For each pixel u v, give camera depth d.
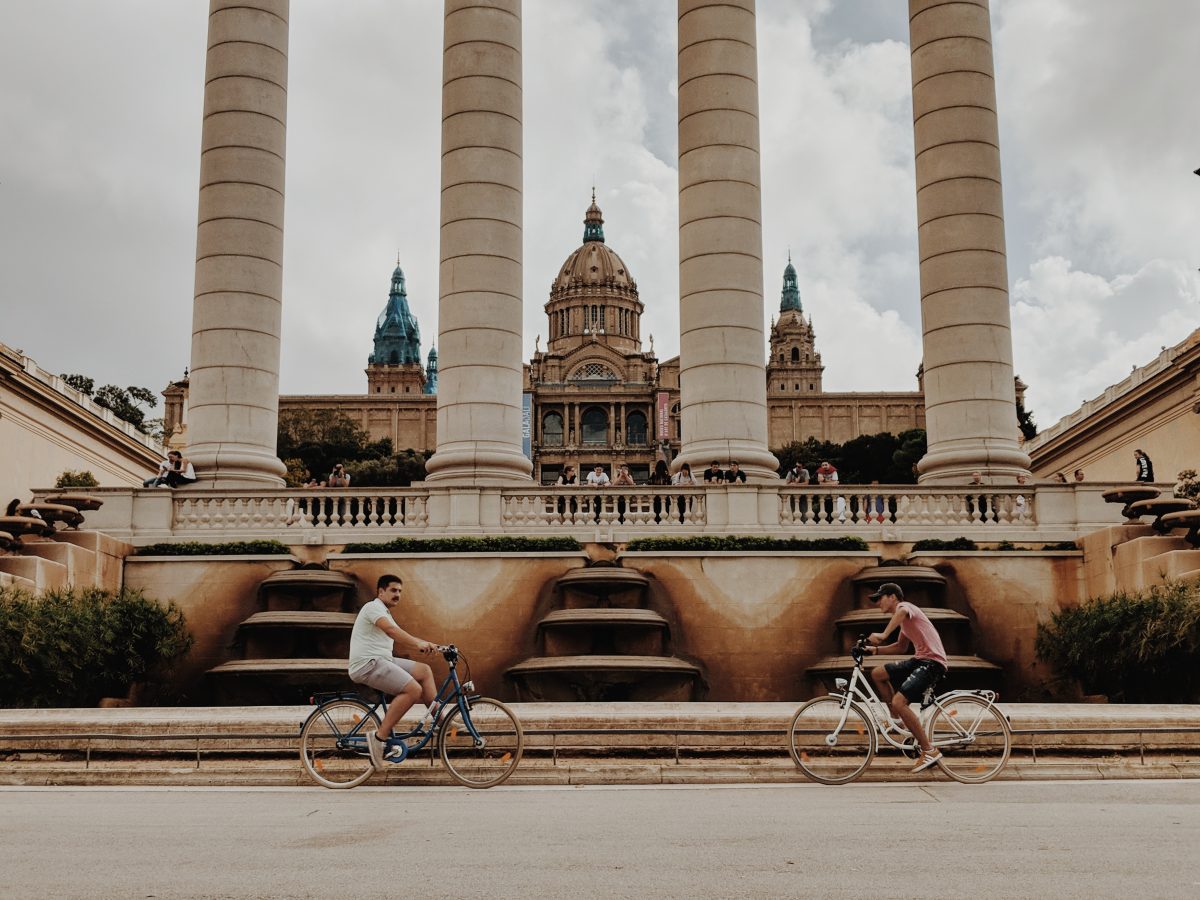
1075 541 26.02
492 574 25.30
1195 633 20.20
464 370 28.25
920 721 12.76
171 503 26.62
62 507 24.55
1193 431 44.66
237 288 28.69
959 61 29.98
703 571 25.31
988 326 28.91
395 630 12.27
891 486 27.02
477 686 24.81
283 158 30.17
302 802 11.47
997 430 28.55
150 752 13.84
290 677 23.33
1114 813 10.24
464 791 12.39
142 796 12.15
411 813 10.52
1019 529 26.53
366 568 25.50
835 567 25.41
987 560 25.64
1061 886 7.30
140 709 15.45
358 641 12.31
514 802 11.36
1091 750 13.97
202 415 28.36
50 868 7.89
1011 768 13.30
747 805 10.98
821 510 26.86
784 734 13.86
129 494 26.50
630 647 24.36
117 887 7.31
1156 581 22.73
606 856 8.29
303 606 24.86
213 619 25.05
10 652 20.16
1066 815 10.12
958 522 26.83
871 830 9.34
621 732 13.77
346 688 23.52
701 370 28.89
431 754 12.73
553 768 13.16
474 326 28.39
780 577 25.30
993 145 29.91
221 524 26.58
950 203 29.39
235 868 7.89
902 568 24.78
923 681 12.62
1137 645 21.06
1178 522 23.38
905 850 8.47
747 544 25.56
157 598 25.17
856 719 12.84
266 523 26.61
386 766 12.83
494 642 25.00
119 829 9.53
